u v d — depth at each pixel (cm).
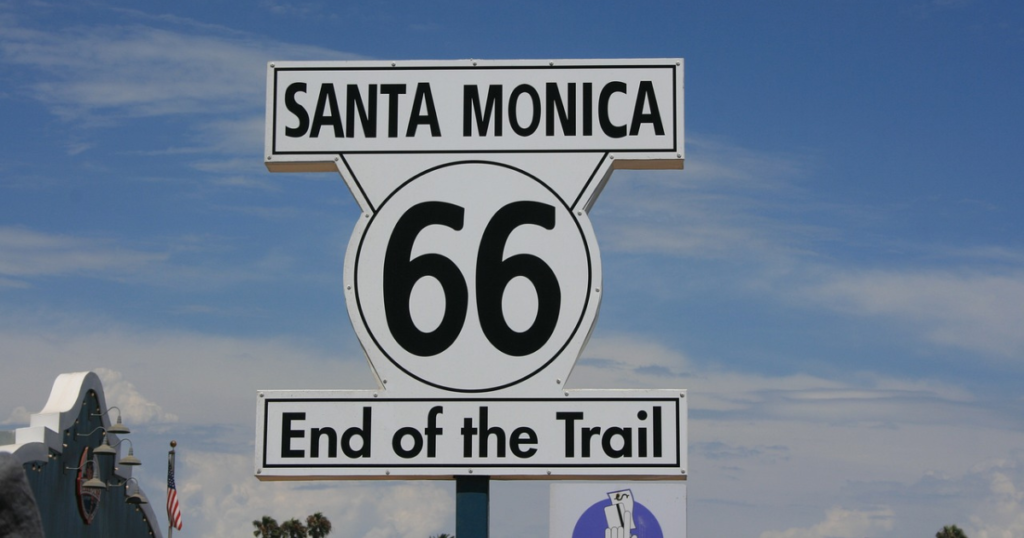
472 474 666
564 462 666
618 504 781
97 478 2773
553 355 679
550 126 702
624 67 707
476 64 710
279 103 709
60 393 2719
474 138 704
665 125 700
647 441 666
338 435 671
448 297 686
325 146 705
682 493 800
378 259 693
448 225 695
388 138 705
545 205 696
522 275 688
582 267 688
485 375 678
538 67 709
